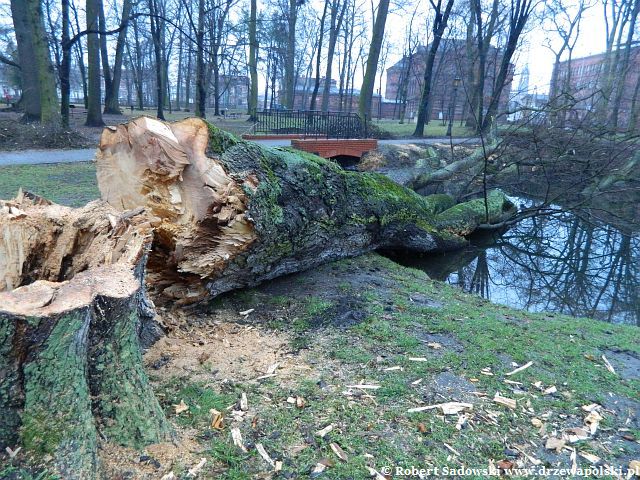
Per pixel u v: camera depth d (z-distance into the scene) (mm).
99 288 1921
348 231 5242
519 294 6660
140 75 29672
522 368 3158
